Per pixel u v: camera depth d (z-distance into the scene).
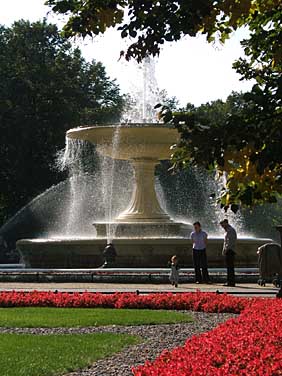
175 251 23.42
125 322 11.70
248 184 5.62
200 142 5.32
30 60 54.06
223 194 5.72
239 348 7.29
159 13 5.57
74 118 52.66
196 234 19.81
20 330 10.93
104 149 25.55
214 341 7.85
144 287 18.25
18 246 26.02
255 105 5.21
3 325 11.32
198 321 12.05
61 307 14.26
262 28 5.99
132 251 23.44
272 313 10.88
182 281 20.30
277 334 8.36
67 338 9.94
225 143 5.26
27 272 22.34
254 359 6.59
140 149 24.94
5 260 49.97
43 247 24.81
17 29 54.94
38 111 52.12
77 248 24.19
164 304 13.91
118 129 24.39
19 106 51.00
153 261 23.41
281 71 5.87
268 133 5.20
